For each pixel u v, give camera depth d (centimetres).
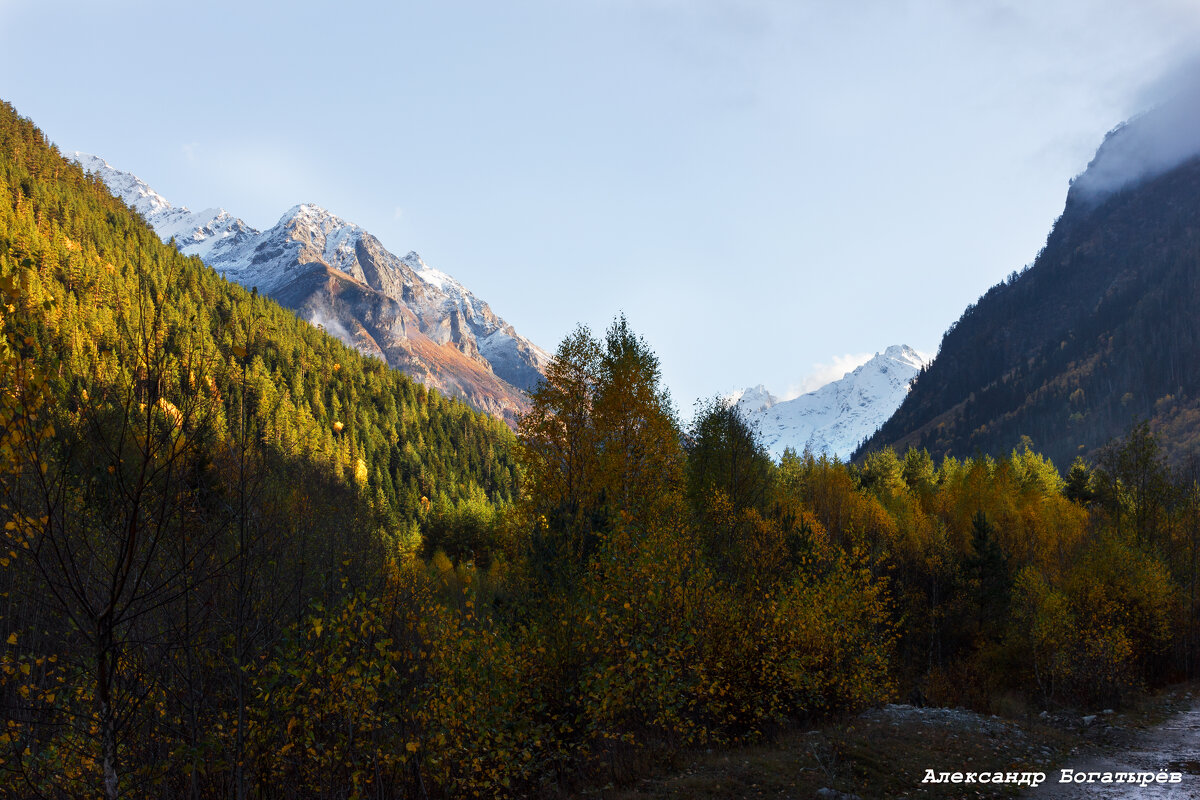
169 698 848
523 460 2708
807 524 4025
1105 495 5756
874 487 7544
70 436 586
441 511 9281
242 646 788
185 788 919
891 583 4434
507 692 1272
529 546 2169
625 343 3059
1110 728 1969
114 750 654
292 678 948
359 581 1063
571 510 2353
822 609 1939
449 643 1143
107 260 14288
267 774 993
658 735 1590
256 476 736
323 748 1018
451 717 1124
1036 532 5281
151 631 778
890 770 1417
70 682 761
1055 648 2902
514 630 1516
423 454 14962
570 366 2761
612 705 1459
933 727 1738
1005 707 2669
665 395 3114
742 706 1728
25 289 573
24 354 560
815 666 1894
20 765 718
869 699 1983
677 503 2562
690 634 1659
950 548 4825
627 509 1962
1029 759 1549
